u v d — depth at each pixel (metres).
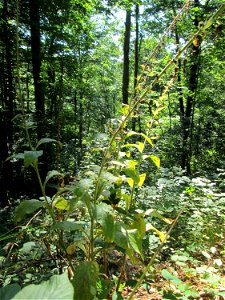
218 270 3.61
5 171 11.32
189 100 15.14
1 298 0.84
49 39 15.35
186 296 2.55
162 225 4.64
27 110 11.88
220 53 12.45
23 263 2.71
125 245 1.84
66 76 15.66
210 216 4.87
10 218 7.04
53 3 11.69
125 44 15.98
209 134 14.65
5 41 12.71
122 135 2.52
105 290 2.07
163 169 6.81
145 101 2.41
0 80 15.41
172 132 13.84
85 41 18.58
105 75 30.39
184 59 2.26
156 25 15.80
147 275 2.89
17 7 2.50
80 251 3.22
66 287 0.86
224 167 11.45
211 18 1.93
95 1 13.30
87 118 23.09
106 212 1.84
